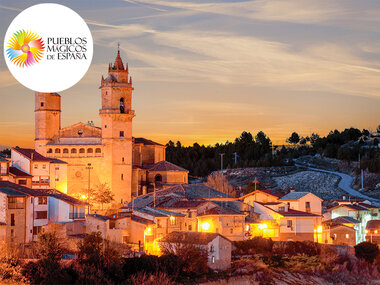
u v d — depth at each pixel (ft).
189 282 314.55
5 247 306.76
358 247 402.31
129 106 593.01
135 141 636.89
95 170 582.76
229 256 353.10
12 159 498.28
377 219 518.78
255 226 423.23
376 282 365.40
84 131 593.01
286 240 430.20
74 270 287.89
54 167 504.02
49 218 392.27
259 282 336.70
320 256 384.27
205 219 402.11
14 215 358.02
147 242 371.56
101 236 361.71
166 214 390.83
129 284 292.40
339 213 507.30
